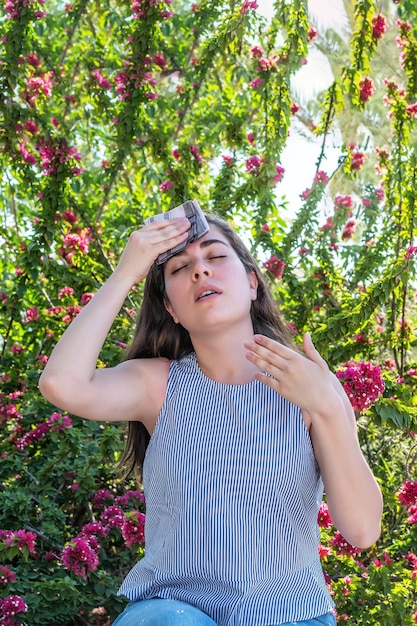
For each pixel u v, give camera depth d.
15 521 3.82
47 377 1.75
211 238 1.92
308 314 4.68
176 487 1.85
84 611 3.85
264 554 1.79
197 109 6.20
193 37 5.63
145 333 2.18
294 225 4.89
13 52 4.88
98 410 1.82
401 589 3.30
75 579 3.55
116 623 1.71
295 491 1.82
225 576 1.78
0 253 5.71
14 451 4.30
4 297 5.04
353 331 3.49
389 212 4.56
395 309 3.93
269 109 4.63
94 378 1.83
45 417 4.43
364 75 4.80
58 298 5.14
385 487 3.87
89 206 5.99
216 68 5.54
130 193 6.05
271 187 4.64
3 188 6.08
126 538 3.52
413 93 4.33
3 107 4.85
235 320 1.88
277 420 1.84
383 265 4.70
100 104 5.48
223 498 1.81
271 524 1.80
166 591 1.80
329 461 1.72
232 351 1.91
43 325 4.87
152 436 1.91
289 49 4.39
